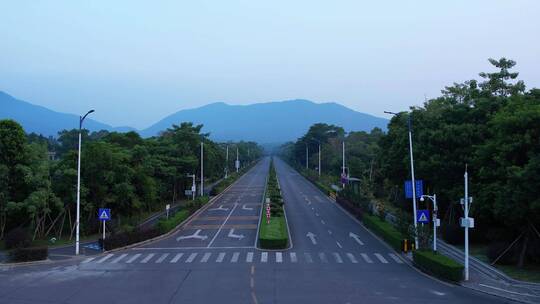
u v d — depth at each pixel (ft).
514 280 106.01
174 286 94.12
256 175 509.76
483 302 83.41
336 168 405.18
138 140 259.19
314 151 553.23
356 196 224.94
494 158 128.06
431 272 109.91
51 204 164.14
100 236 173.37
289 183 399.44
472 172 156.97
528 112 119.44
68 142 462.19
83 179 174.60
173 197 279.08
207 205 254.68
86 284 96.53
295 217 211.61
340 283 97.76
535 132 118.83
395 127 229.25
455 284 99.71
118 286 94.38
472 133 158.40
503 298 87.25
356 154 389.60
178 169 270.67
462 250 145.07
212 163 314.76
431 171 167.43
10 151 151.43
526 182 108.78
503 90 170.71
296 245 149.48
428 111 206.18
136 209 201.26
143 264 120.37
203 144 297.33
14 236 143.64
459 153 160.15
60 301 82.48
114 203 189.37
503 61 171.01
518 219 119.03
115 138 251.39
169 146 273.75
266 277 103.35
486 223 153.38
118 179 183.01
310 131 565.53
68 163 173.78
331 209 239.50
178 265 118.42
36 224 163.32
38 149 160.86
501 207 120.06
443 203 186.60
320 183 349.41
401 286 96.27
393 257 132.26
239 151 640.17
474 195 145.48
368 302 81.87
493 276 110.11
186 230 180.04
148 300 82.74
